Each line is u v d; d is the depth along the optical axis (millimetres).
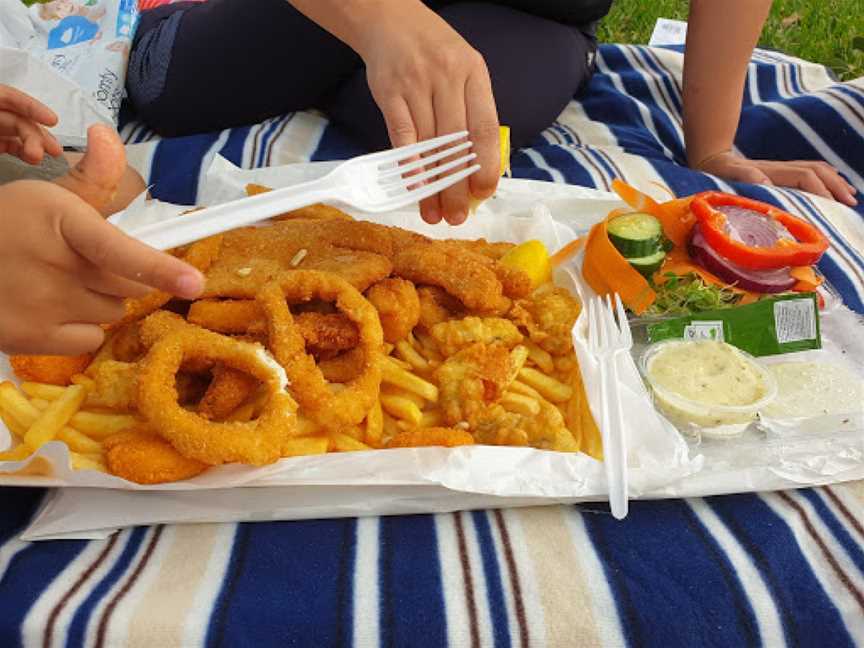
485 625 288
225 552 312
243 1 675
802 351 419
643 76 828
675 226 483
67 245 247
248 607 290
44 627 276
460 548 315
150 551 312
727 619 296
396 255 419
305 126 701
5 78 646
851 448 360
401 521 328
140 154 635
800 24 1127
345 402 335
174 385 338
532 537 321
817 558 320
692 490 340
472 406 357
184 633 280
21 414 341
